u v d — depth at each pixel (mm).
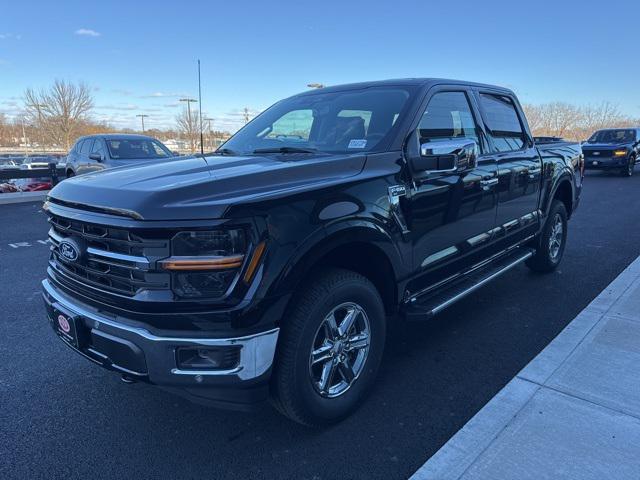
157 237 2260
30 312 4809
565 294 5020
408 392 3232
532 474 2381
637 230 8289
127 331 2379
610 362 3424
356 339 2936
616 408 2887
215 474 2518
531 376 3273
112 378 3516
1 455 2666
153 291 2309
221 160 3203
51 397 3266
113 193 2469
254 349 2348
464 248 3824
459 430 2770
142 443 2779
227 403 2426
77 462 2613
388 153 3160
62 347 4020
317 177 2775
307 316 2564
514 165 4422
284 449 2701
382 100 3600
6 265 6664
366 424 2900
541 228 5199
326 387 2783
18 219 10891
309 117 3814
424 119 3479
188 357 2342
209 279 2281
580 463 2445
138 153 12312
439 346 3908
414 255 3273
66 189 2766
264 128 4023
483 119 4203
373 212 2877
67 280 2760
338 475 2490
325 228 2580
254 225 2312
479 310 4633
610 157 18344
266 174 2646
